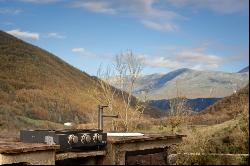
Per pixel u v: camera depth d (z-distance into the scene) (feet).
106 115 24.25
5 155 16.26
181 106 50.93
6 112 99.96
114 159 20.62
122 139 20.93
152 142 22.91
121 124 44.47
